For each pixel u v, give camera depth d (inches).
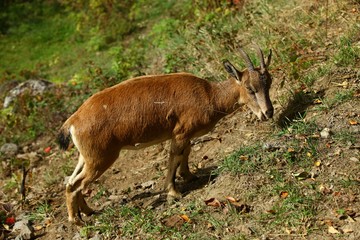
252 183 415.2
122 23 981.8
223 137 506.9
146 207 449.4
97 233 433.4
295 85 510.0
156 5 1015.0
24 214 510.3
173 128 440.8
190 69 652.1
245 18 698.2
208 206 412.8
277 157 427.5
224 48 639.1
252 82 435.2
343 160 409.1
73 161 598.2
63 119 705.6
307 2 653.9
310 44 566.9
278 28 620.4
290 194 391.5
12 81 896.9
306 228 365.7
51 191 549.0
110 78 744.3
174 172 446.0
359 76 487.8
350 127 435.8
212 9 790.5
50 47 1040.2
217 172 445.4
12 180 593.9
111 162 436.8
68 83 824.3
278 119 483.2
